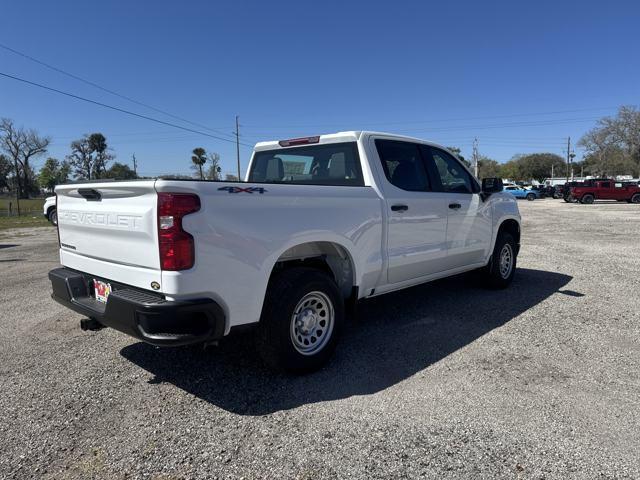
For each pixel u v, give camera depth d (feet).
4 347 14.35
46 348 14.21
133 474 8.10
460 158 18.67
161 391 11.26
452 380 11.58
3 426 9.73
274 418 9.90
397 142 15.65
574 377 11.69
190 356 13.41
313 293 11.90
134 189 9.78
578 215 74.59
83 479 7.98
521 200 156.46
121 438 9.23
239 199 10.11
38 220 89.56
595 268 26.55
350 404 10.46
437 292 20.76
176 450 8.80
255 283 10.46
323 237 11.98
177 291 9.28
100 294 11.59
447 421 9.64
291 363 11.57
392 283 14.99
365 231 13.33
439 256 16.57
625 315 16.98
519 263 28.55
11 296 21.35
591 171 244.01
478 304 18.69
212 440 9.11
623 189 117.60
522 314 17.24
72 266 12.69
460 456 8.45
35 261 32.53
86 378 12.03
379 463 8.29
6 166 262.88
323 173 15.46
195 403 10.64
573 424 9.46
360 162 14.37
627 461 8.23
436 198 16.24
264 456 8.56
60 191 12.76
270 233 10.71
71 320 17.13
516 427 9.37
